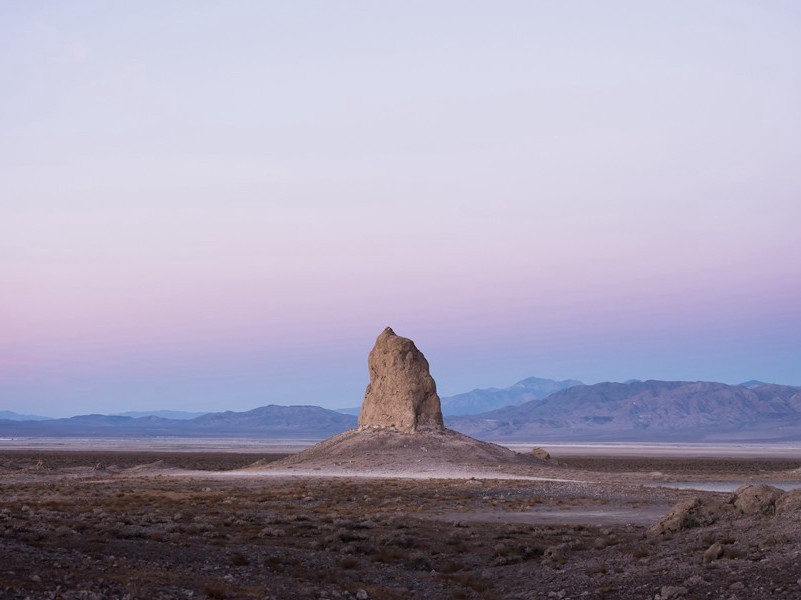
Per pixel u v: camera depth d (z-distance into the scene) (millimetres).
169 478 92188
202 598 24141
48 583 23547
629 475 105312
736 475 116500
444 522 47906
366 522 45344
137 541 33344
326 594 26453
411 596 27609
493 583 30750
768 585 25156
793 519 32500
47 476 99312
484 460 107000
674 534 35906
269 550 33969
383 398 120625
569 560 33688
